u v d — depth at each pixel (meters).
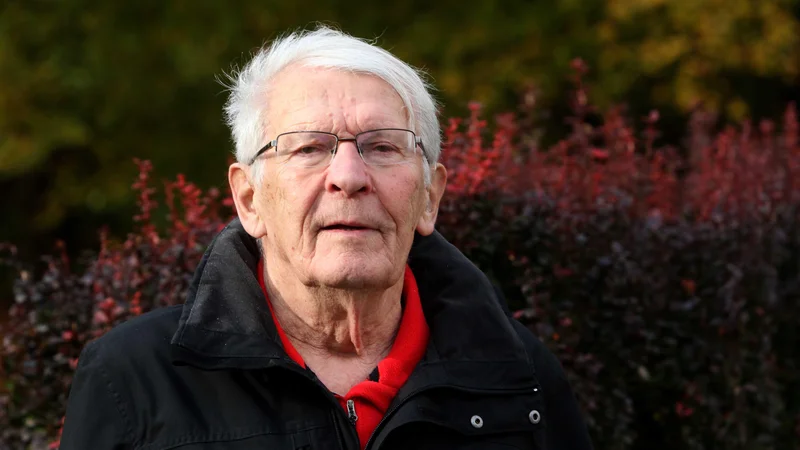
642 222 3.58
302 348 2.02
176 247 3.06
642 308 3.36
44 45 8.81
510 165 3.74
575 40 9.16
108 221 10.13
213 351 1.84
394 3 9.01
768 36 9.37
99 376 1.85
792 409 4.11
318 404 1.86
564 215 3.27
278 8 8.68
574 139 4.03
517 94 8.74
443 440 1.93
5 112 8.69
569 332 3.22
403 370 1.97
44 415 3.13
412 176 1.92
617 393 3.32
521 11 9.16
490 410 1.97
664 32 9.46
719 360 3.57
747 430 3.68
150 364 1.86
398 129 1.91
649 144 4.39
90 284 3.13
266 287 2.06
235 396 1.84
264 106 1.95
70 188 9.38
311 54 1.95
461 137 3.44
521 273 3.24
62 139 8.70
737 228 3.75
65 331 3.10
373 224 1.86
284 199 1.89
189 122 8.98
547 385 2.14
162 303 2.99
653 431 3.69
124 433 1.80
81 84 8.61
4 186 10.43
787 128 5.46
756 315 3.74
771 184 4.54
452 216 3.17
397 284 2.07
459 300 2.09
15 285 3.16
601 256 3.33
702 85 9.45
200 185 8.96
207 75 8.51
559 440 2.14
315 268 1.86
